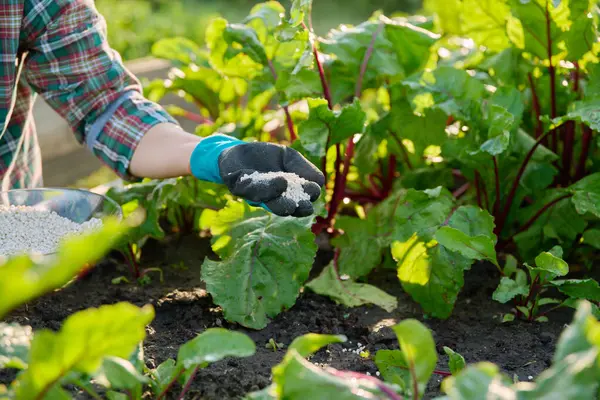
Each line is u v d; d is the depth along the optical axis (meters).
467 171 2.09
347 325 1.71
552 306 1.80
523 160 2.03
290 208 1.37
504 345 1.62
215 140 1.57
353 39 2.13
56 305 1.72
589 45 1.99
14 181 2.12
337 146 2.01
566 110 2.18
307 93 2.04
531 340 1.64
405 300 1.88
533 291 1.71
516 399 0.89
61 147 3.40
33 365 0.89
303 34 1.84
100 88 1.79
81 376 1.13
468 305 1.84
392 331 1.66
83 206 1.75
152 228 1.95
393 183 2.34
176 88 2.52
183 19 6.95
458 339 1.66
